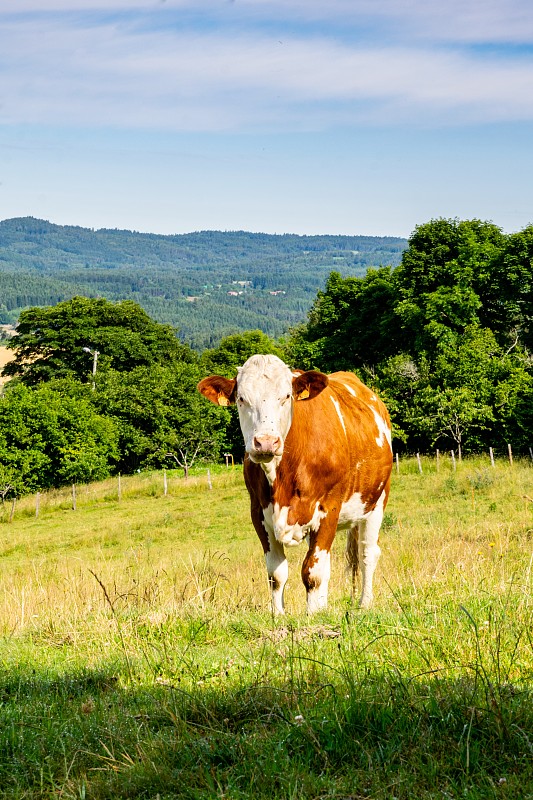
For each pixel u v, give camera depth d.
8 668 6.34
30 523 36.94
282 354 75.94
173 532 28.09
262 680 4.89
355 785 3.53
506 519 17.67
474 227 50.56
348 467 7.85
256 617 7.22
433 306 45.84
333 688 4.27
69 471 48.25
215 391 7.30
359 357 56.16
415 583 7.94
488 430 42.56
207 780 3.67
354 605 7.88
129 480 47.34
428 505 24.03
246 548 20.12
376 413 8.95
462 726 3.89
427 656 5.01
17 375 74.25
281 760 3.76
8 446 46.91
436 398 41.66
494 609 5.87
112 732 4.45
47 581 13.41
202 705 4.56
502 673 4.44
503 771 3.51
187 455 53.50
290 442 7.17
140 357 72.00
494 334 48.00
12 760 4.27
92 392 57.31
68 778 3.96
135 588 9.26
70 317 71.75
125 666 5.88
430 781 3.48
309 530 7.61
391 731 3.94
